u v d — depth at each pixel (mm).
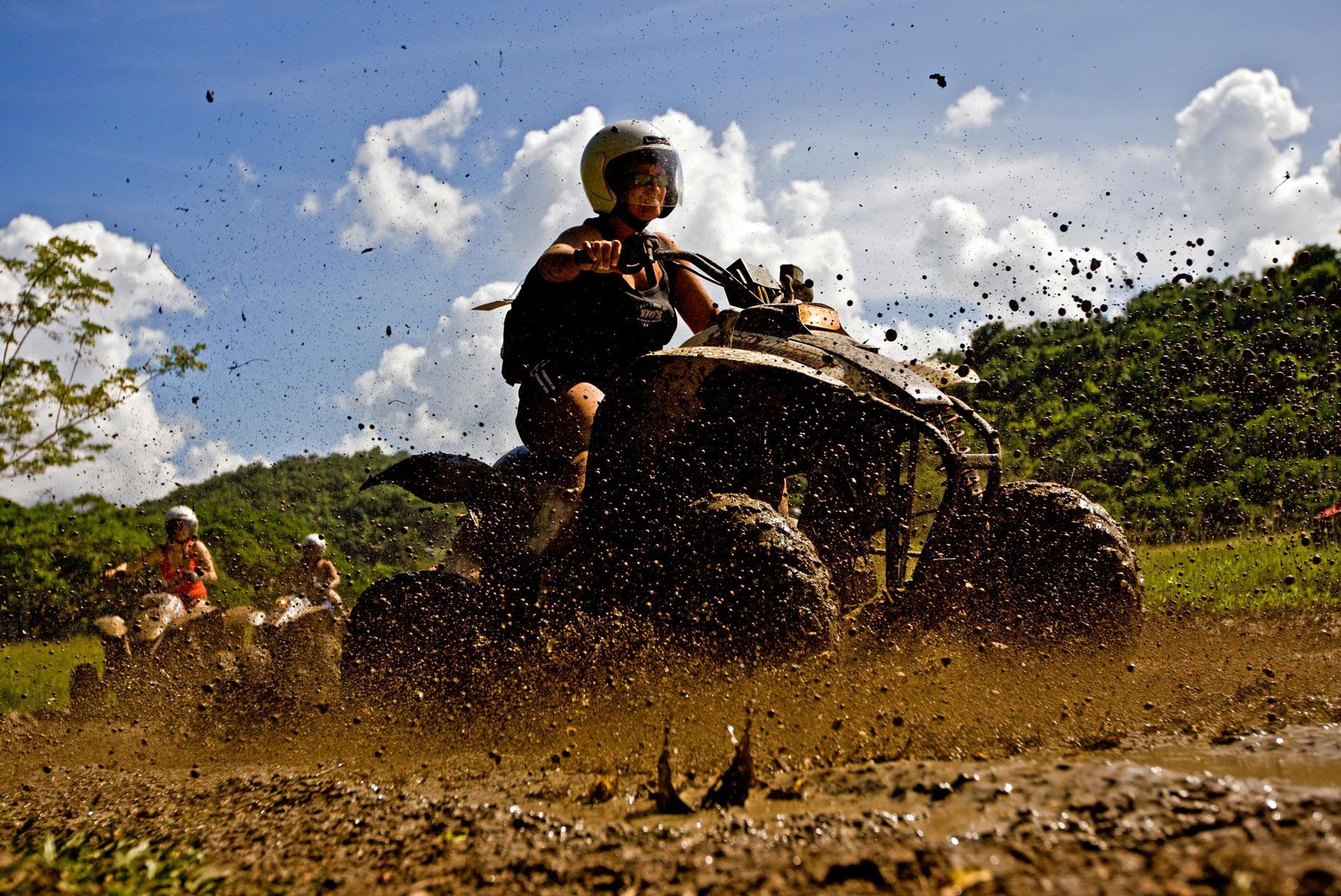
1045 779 3137
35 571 13875
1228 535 11141
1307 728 3984
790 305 5535
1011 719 4309
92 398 16016
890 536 5402
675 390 5113
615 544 5227
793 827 2943
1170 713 4406
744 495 5086
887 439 5289
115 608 12023
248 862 3346
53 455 15688
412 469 6184
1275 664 5441
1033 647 5320
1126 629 5340
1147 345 12508
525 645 5480
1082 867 2432
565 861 2924
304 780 4539
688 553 4758
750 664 4488
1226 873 2287
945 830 2811
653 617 4898
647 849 2941
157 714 7258
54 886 2734
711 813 3299
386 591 5887
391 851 3287
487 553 5934
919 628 5027
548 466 6000
